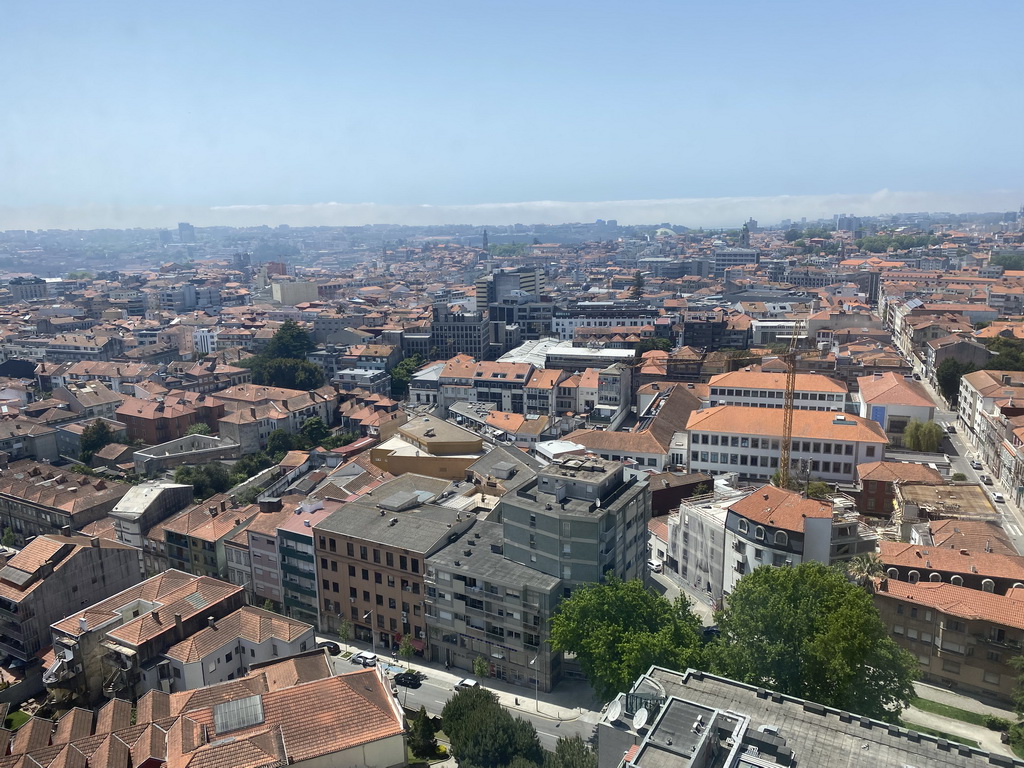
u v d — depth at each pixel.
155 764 82.12
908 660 88.19
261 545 138.00
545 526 112.38
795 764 63.00
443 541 122.88
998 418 192.12
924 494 151.50
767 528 119.38
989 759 63.38
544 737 99.38
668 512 167.75
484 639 115.00
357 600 128.00
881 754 64.56
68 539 134.50
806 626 89.06
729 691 74.06
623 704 71.62
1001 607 103.81
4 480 183.88
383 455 186.62
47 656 118.44
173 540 148.75
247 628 111.38
